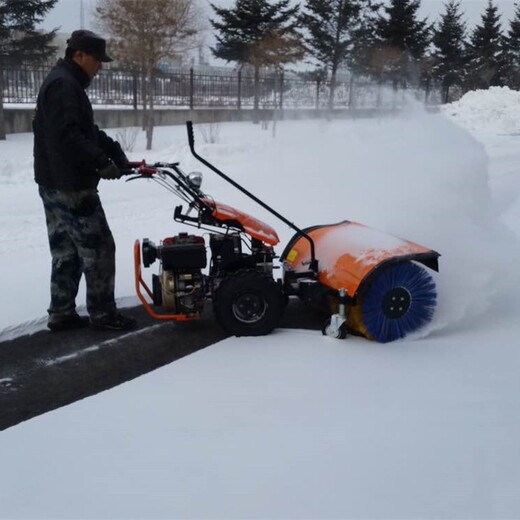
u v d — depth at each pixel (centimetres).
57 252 449
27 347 432
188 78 2375
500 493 260
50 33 1875
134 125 2084
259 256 459
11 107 1820
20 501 261
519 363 388
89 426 320
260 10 2539
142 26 1546
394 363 390
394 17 2880
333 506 253
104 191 1005
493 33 4050
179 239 450
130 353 421
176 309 443
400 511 249
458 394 346
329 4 2544
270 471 277
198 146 1418
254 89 2436
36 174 433
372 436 303
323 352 409
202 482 270
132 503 258
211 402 342
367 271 414
